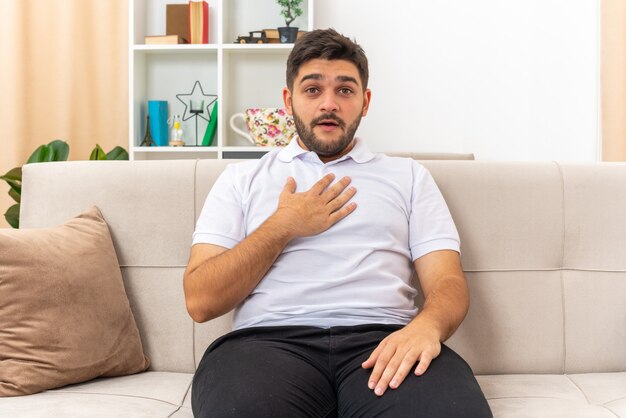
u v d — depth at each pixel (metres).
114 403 1.37
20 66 3.58
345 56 1.65
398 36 3.66
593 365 1.68
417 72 3.67
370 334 1.42
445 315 1.43
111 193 1.75
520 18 3.63
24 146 3.61
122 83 3.66
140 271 1.73
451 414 1.20
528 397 1.46
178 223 1.73
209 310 1.48
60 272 1.52
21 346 1.46
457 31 3.65
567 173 1.75
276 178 1.65
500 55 3.65
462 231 1.72
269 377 1.26
